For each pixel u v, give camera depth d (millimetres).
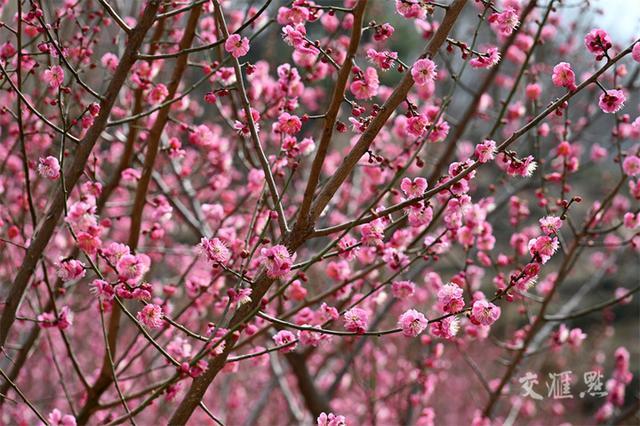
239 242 4172
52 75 3301
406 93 3076
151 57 3320
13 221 4348
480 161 2996
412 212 3156
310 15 3232
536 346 6492
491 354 9750
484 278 10617
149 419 7672
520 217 5102
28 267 3562
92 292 3064
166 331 4152
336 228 3143
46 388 7480
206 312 5480
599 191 11383
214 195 5617
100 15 4363
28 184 3529
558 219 3043
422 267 6086
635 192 4469
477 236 4438
